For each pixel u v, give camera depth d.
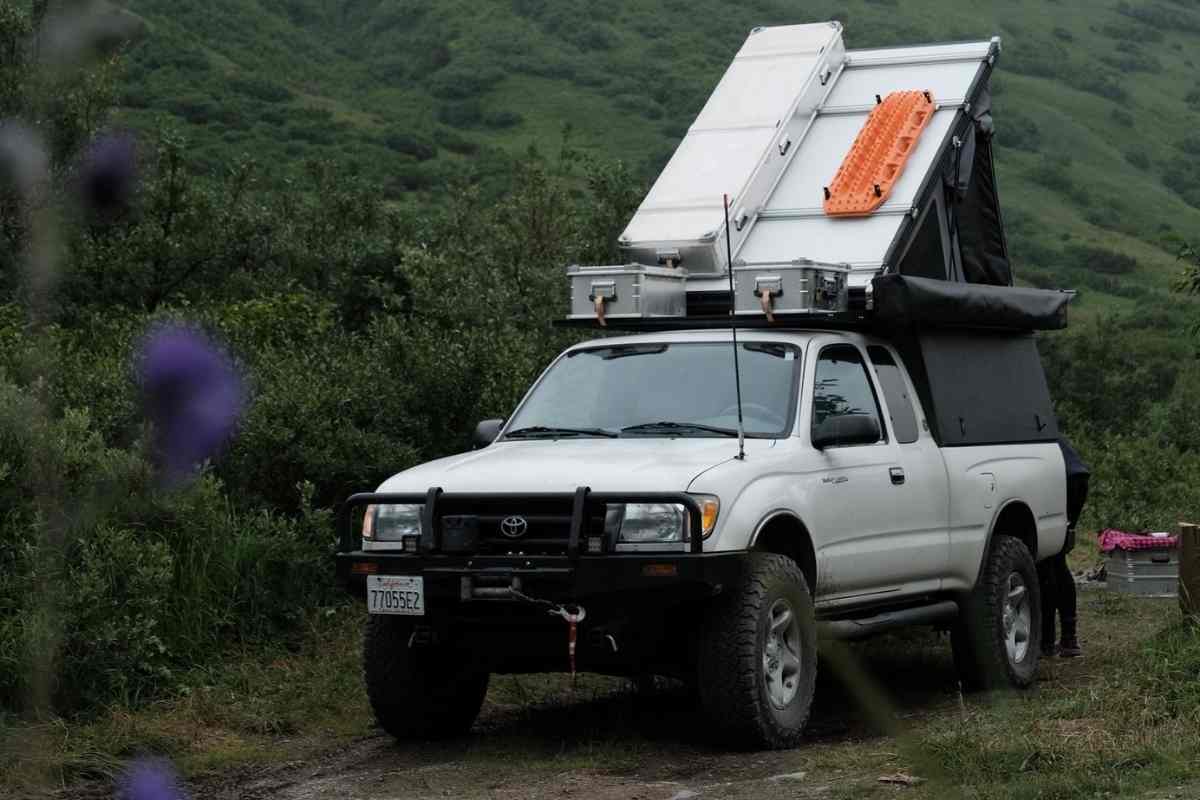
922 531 7.81
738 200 8.44
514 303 14.72
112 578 7.56
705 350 7.58
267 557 9.00
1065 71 143.50
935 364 8.38
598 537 6.23
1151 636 9.52
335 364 11.06
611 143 91.19
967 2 159.38
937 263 8.85
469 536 6.39
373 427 10.92
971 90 9.05
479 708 7.38
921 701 8.20
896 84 9.27
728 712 6.29
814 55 9.29
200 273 14.16
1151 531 17.48
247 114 46.28
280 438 9.73
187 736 6.98
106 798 5.85
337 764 6.69
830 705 8.09
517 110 98.06
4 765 5.57
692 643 6.68
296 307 13.77
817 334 7.64
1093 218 102.12
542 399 7.76
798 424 7.07
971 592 8.31
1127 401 31.42
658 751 6.55
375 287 16.02
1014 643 8.55
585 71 108.19
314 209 17.86
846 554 7.14
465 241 17.94
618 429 7.33
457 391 11.38
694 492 6.24
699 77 109.19
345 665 8.37
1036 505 9.05
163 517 8.19
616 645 6.38
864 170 8.56
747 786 5.59
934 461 8.03
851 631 7.08
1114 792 4.91
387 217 18.48
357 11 114.44
